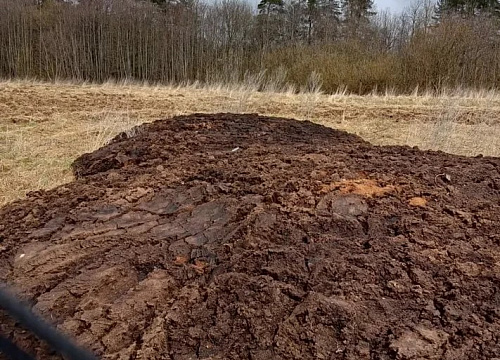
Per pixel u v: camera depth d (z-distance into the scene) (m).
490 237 2.86
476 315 2.25
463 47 14.24
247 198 3.46
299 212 3.16
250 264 2.70
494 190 3.51
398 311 2.30
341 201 3.28
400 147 4.74
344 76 14.41
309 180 3.60
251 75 14.36
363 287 2.44
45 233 3.32
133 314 2.43
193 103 9.93
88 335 2.29
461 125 8.46
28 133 7.36
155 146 5.18
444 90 12.16
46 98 10.07
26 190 4.93
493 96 11.77
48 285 2.70
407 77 14.37
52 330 1.29
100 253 3.01
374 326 2.20
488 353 2.03
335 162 4.06
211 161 4.43
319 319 2.24
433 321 2.23
